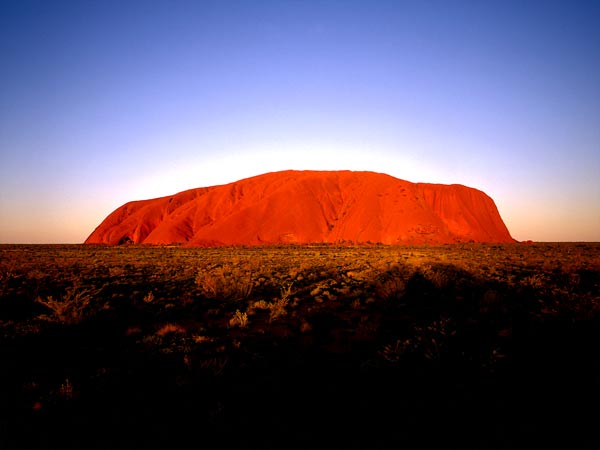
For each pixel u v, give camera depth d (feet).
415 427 12.93
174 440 12.48
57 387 16.62
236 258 102.53
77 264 83.61
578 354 18.04
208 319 30.86
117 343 23.80
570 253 116.57
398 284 38.83
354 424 13.29
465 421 13.16
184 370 18.74
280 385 16.72
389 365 18.34
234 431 12.97
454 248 174.70
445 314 29.50
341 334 25.52
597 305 23.54
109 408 14.65
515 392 14.96
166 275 62.59
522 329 22.94
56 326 27.55
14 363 19.84
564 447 11.46
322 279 56.03
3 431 12.85
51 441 12.37
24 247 205.98
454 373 16.69
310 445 12.08
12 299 39.01
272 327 27.84
